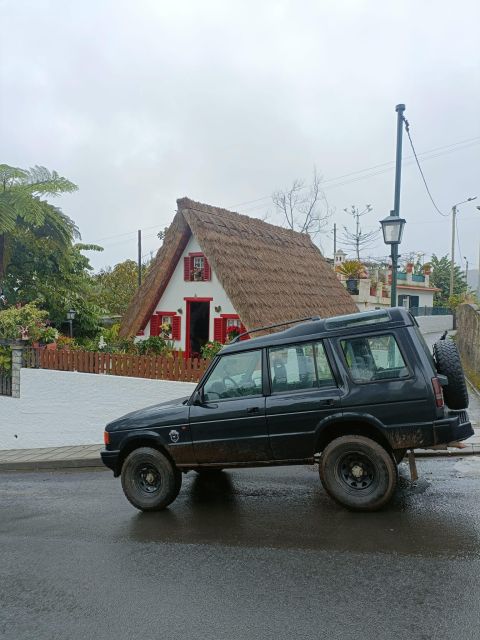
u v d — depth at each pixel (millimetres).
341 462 6492
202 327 15180
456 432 6125
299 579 4910
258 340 6988
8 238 18156
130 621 4391
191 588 4898
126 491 7336
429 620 4121
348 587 4699
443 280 57812
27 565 5684
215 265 13328
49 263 19531
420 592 4535
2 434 13359
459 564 5000
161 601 4695
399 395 6203
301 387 6684
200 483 8352
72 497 8398
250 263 14445
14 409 13203
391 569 4977
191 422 7059
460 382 6461
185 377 11586
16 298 18844
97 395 12352
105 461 7551
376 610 4297
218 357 7121
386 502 6332
